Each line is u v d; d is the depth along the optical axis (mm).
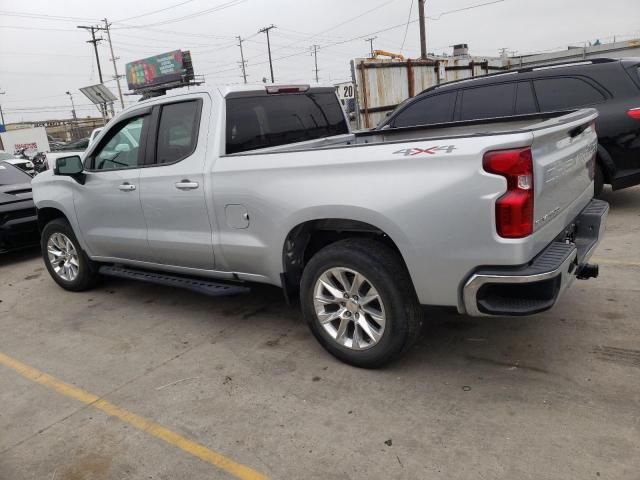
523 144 2662
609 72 6113
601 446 2584
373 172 3104
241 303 4941
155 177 4301
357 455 2703
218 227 3979
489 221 2752
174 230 4309
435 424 2883
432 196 2889
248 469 2686
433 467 2564
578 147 3406
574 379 3166
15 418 3365
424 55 26000
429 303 3117
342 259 3328
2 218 7125
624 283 4457
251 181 3666
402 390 3236
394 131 4910
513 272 2779
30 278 6594
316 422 3008
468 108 6738
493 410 2951
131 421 3201
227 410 3215
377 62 12875
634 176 6168
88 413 3336
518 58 26844
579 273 3549
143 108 4484
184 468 2744
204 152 3982
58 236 5641
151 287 5711
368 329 3385
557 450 2586
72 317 5047
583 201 3682
